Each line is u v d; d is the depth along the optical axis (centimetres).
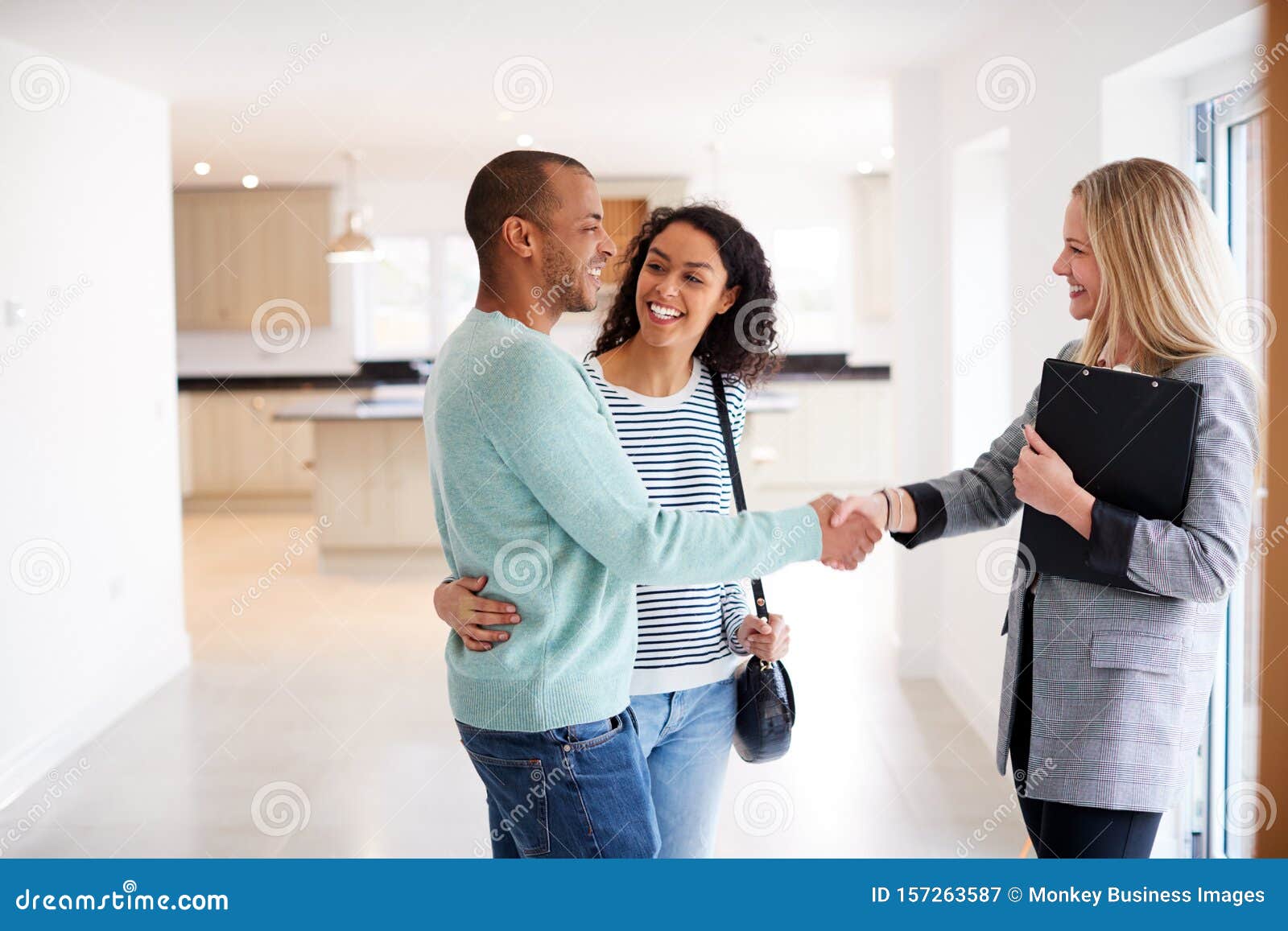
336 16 393
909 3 369
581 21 404
